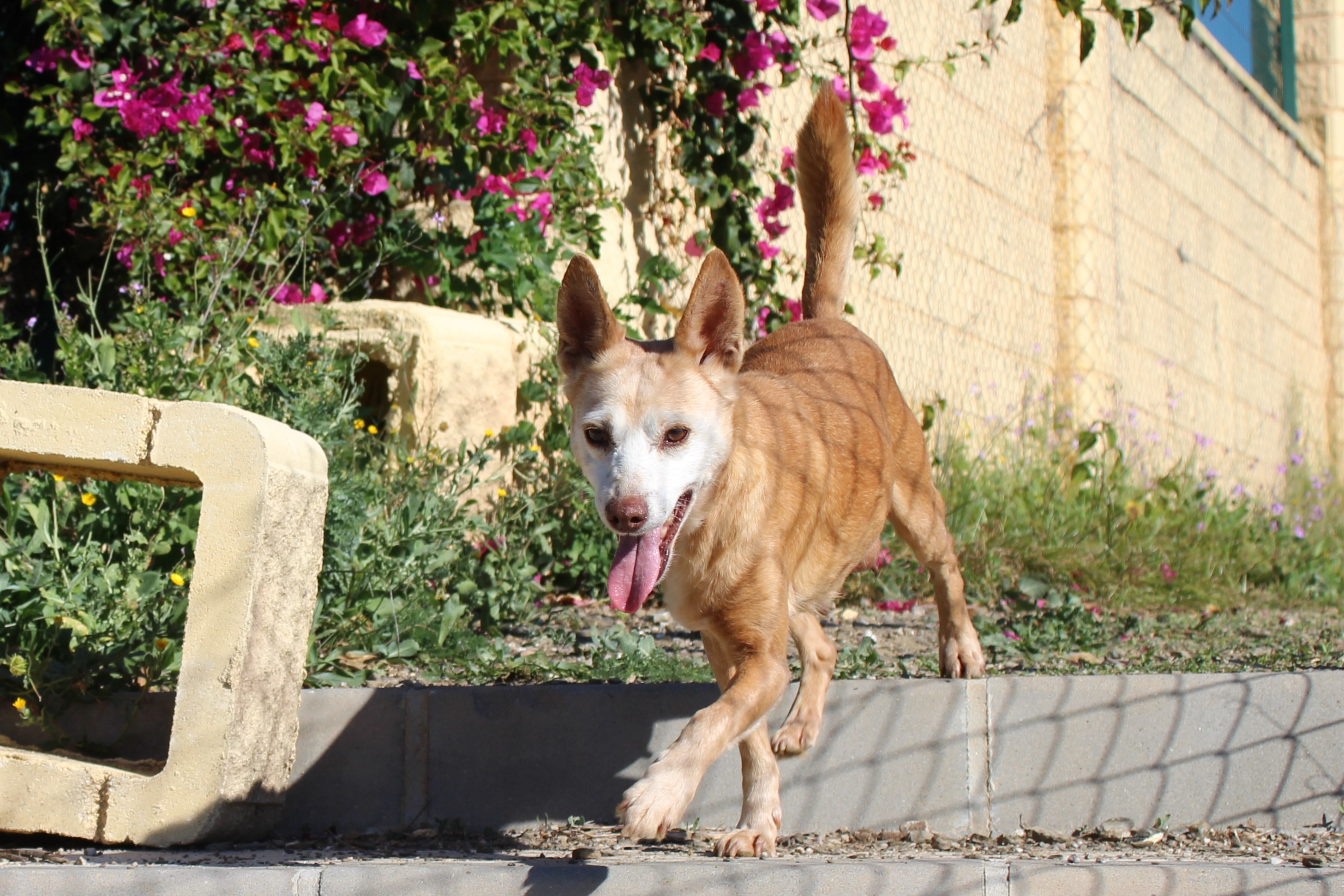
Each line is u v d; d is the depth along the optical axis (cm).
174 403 294
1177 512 732
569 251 584
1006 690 343
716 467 306
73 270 602
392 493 455
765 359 384
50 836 299
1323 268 1591
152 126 528
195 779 283
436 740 334
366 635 402
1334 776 350
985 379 899
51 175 593
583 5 572
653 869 257
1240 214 1348
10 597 351
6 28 593
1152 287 1130
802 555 337
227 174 562
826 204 413
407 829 330
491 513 506
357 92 559
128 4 542
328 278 580
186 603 356
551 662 397
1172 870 260
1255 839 328
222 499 289
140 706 336
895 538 576
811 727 328
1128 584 608
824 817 336
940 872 259
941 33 856
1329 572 703
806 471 332
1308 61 1581
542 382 538
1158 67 1160
